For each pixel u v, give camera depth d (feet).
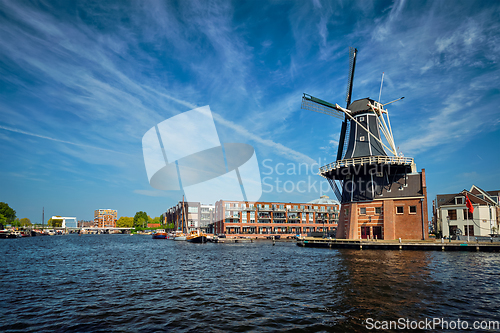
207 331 42.27
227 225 335.88
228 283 74.79
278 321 46.01
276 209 360.07
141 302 57.41
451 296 58.34
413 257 120.78
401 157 166.91
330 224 382.22
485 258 116.47
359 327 42.88
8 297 61.41
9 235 413.59
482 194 219.41
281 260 122.11
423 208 162.40
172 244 266.77
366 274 81.76
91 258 139.33
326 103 189.98
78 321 46.60
